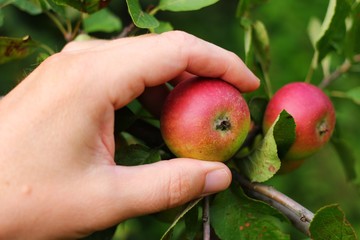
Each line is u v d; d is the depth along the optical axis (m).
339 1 0.35
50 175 0.29
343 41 0.39
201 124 0.31
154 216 0.37
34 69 0.35
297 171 1.04
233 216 0.33
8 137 0.30
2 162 0.29
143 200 0.30
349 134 0.98
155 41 0.31
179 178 0.30
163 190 0.30
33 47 0.39
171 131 0.32
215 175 0.31
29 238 0.30
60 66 0.31
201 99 0.32
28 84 0.31
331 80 0.43
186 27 1.32
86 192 0.30
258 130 0.38
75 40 0.41
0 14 0.42
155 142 0.36
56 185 0.29
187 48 0.31
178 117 0.32
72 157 0.30
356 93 0.43
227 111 0.32
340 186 1.03
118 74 0.30
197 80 0.33
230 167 0.35
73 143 0.30
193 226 0.33
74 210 0.30
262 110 0.37
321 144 0.37
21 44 0.38
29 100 0.30
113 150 0.31
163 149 0.36
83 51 0.32
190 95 0.32
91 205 0.30
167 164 0.31
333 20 0.36
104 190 0.30
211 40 1.32
